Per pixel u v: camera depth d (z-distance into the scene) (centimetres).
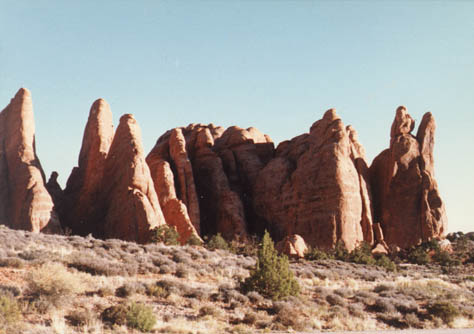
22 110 6925
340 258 6094
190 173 8050
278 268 2303
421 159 8631
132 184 6481
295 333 1631
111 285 2006
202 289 2166
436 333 1694
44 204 6038
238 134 9788
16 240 3209
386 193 8550
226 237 7831
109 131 7738
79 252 2981
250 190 9119
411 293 2905
